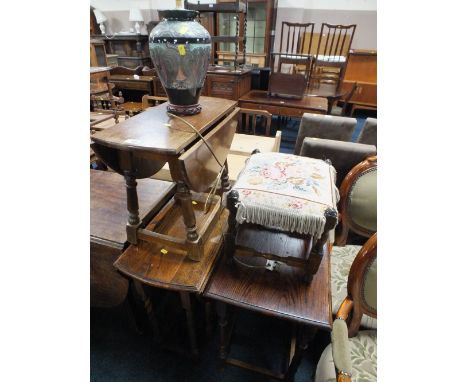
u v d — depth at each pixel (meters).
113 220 0.99
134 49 3.41
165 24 0.72
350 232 1.34
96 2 4.23
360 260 0.74
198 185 0.76
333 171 0.89
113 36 3.36
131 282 0.99
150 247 0.90
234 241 0.82
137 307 1.14
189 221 0.79
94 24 4.27
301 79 2.64
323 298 0.78
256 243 0.93
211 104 0.97
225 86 2.69
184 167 0.66
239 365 1.04
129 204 0.84
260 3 3.32
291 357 1.06
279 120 3.47
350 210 1.17
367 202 1.13
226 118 0.94
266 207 0.71
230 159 1.56
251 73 3.06
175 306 1.25
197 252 0.83
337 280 0.99
